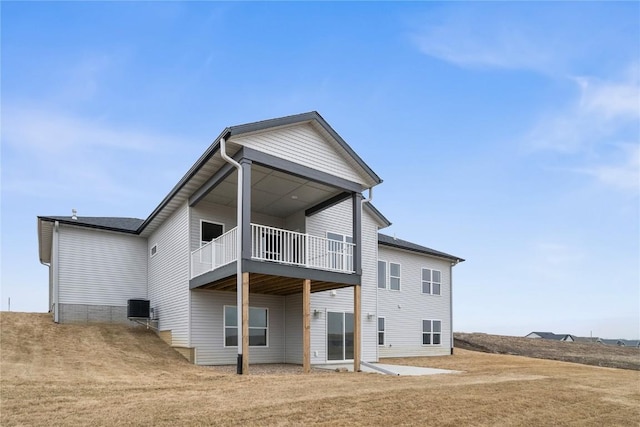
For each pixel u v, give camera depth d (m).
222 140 10.32
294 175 11.60
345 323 15.77
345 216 16.42
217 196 13.55
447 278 22.33
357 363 11.89
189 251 13.20
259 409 6.04
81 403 6.14
